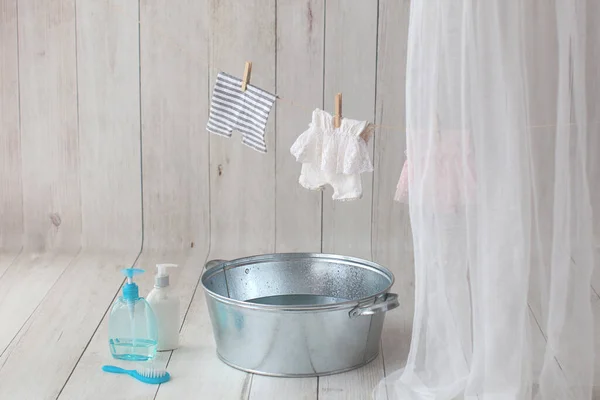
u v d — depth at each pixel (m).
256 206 3.16
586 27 1.71
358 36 3.00
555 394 1.79
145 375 2.05
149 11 3.03
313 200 3.14
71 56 3.08
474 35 1.67
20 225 3.22
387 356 2.22
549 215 1.81
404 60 3.01
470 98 1.71
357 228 3.15
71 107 3.12
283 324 2.02
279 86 3.05
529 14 1.71
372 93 3.04
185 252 3.17
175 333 2.24
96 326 2.41
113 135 3.13
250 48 3.03
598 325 2.08
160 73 3.08
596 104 1.75
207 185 3.16
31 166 3.18
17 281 2.82
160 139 3.13
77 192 3.19
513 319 1.73
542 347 1.91
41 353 2.21
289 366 2.07
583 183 1.70
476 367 1.79
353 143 2.09
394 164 3.09
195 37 3.04
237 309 2.05
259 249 3.18
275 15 3.01
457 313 1.84
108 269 2.96
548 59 1.73
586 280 1.75
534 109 1.76
